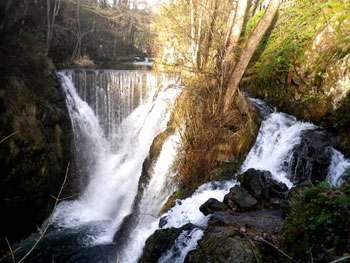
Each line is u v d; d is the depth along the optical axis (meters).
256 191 6.19
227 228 4.80
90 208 13.21
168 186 9.91
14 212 9.70
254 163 8.38
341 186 3.55
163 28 14.99
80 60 23.23
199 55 13.11
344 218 2.90
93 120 15.56
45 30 19.70
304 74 9.09
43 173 10.83
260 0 16.59
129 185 13.42
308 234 3.18
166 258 5.71
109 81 16.34
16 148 9.43
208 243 4.52
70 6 24.11
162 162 10.75
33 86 11.87
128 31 32.84
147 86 17.00
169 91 14.48
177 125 10.95
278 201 6.09
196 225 5.77
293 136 7.76
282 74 10.07
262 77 11.30
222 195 7.46
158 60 16.81
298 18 11.95
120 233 10.33
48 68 13.66
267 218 5.34
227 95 9.54
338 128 7.31
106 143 16.16
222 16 13.61
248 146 8.79
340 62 7.89
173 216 7.19
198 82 10.99
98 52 27.73
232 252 4.01
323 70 8.38
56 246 9.76
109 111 16.42
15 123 9.76
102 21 28.98
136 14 26.78
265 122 8.93
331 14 9.53
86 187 14.34
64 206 12.84
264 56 12.51
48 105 12.27
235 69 9.41
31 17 18.27
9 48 11.66
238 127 9.23
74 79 15.20
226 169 8.58
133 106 16.94
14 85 10.65
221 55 9.78
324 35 9.05
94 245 9.88
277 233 4.57
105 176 15.16
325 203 3.20
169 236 6.03
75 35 23.95
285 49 10.65
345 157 6.68
